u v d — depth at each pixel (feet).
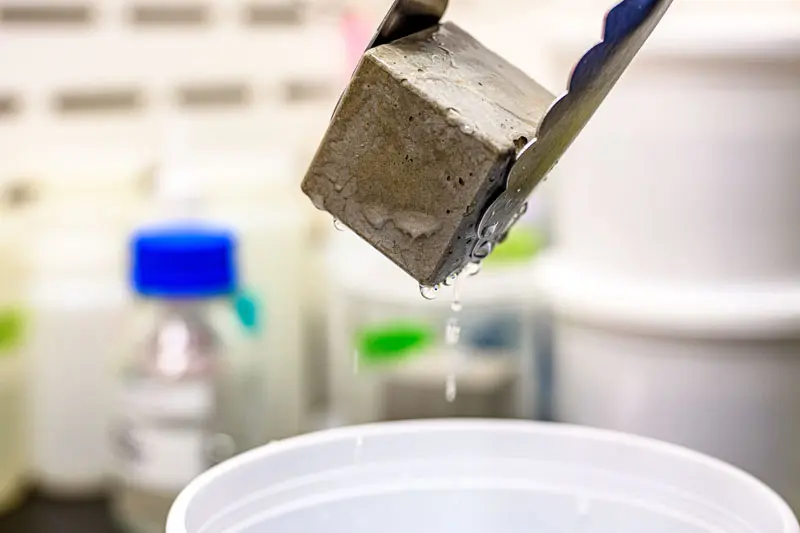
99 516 2.62
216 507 1.67
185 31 2.97
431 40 1.67
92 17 2.84
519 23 3.08
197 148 2.92
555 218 2.72
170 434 2.41
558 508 1.83
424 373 2.52
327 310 2.97
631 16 1.52
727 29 2.23
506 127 1.59
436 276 1.61
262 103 3.09
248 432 2.58
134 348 2.53
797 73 2.24
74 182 2.76
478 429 1.86
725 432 2.27
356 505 1.81
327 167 1.62
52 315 2.67
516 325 2.56
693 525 1.74
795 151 2.27
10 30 2.74
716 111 2.25
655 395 2.29
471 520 1.85
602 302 2.30
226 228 2.57
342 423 2.68
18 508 2.66
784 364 2.25
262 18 3.06
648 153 2.31
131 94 2.92
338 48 3.09
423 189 1.59
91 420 2.70
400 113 1.58
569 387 2.42
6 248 2.59
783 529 1.59
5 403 2.60
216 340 2.52
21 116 2.76
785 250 2.29
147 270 2.43
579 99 1.55
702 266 2.30
